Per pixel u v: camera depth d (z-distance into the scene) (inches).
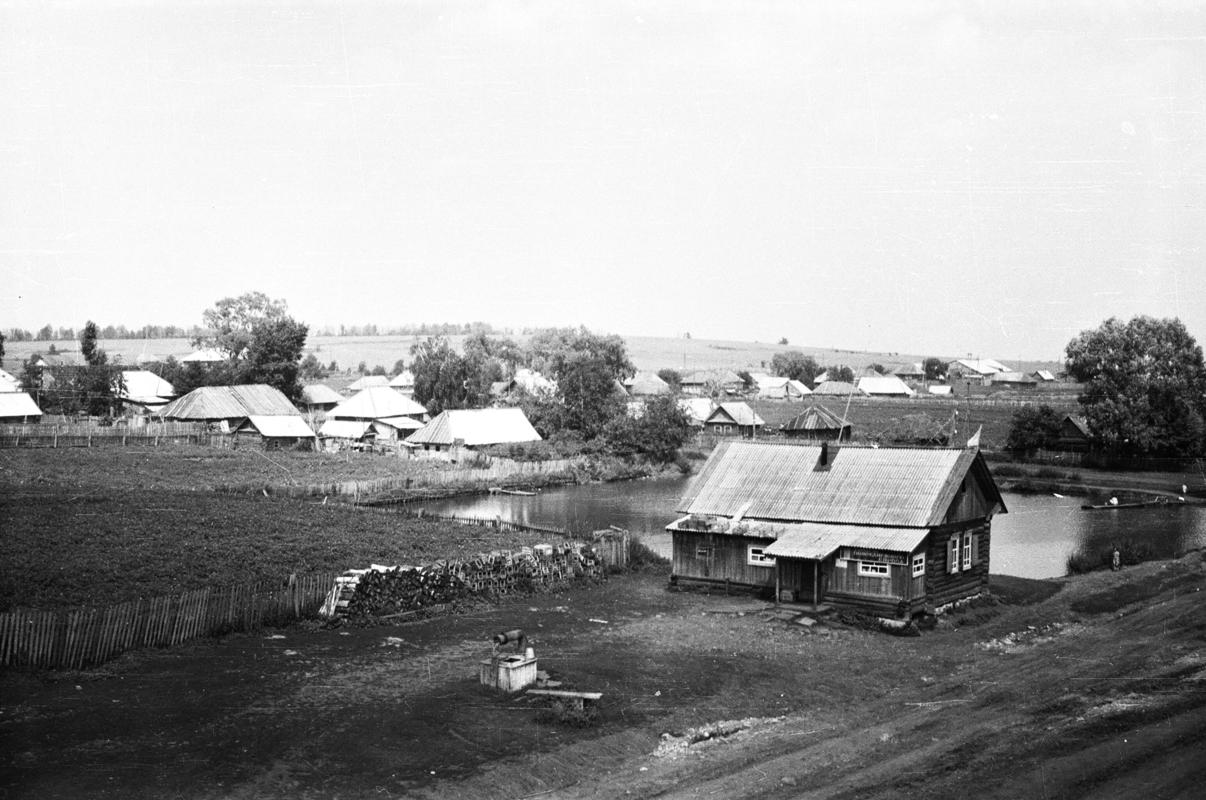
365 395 6171.3
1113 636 1866.4
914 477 2174.0
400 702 1382.9
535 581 2241.6
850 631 1914.4
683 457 5423.2
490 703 1396.4
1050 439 5388.8
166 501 3002.0
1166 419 5027.1
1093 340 5201.8
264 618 1768.0
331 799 1081.4
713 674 1594.5
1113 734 1304.1
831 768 1197.7
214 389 5605.3
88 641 1489.9
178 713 1304.1
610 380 5797.2
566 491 4362.7
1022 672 1621.6
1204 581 2409.0
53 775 1092.5
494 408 5757.9
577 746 1263.5
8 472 3535.9
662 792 1134.4
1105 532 3282.5
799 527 2144.4
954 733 1318.9
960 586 2154.3
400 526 2824.8
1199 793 1112.8
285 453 4904.0
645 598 2188.7
